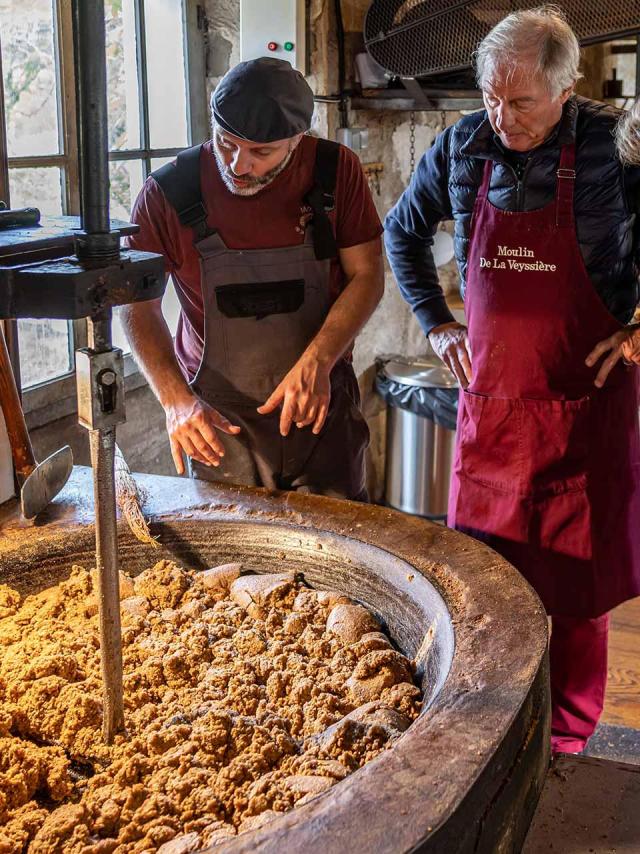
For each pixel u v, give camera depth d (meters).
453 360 2.07
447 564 1.40
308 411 1.74
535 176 1.81
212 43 3.06
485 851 0.93
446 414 3.57
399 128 3.68
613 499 1.95
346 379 1.99
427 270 2.21
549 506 1.94
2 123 1.82
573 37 1.71
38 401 2.43
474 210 1.92
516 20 1.70
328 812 0.85
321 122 3.26
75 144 2.51
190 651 1.33
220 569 1.55
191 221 1.78
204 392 1.92
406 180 3.79
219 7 3.02
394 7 2.88
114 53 2.70
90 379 1.00
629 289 1.90
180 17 2.95
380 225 1.92
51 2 2.38
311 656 1.37
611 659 2.68
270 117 1.59
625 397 1.94
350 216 1.86
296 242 1.83
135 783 1.07
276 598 1.47
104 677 1.13
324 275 1.86
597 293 1.85
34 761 1.10
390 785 0.89
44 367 2.51
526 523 1.96
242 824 0.98
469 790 0.88
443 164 2.00
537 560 1.97
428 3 2.83
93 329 1.00
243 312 1.85
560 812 1.18
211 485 1.73
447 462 3.68
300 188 1.80
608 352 1.86
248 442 1.94
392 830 0.83
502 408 1.94
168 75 2.94
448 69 2.88
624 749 2.18
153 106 2.89
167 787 1.05
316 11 3.12
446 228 3.85
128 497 1.60
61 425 2.54
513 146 1.78
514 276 1.87
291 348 1.88
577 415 1.89
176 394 1.77
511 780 0.98
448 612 1.27
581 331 1.86
